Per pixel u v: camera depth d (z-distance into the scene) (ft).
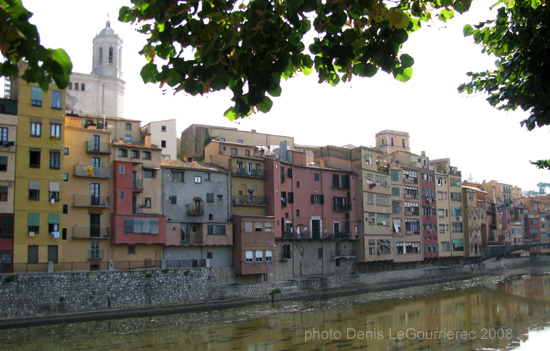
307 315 167.63
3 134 156.87
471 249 354.74
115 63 327.47
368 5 19.60
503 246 374.22
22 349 114.21
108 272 160.66
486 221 385.70
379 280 263.29
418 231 310.45
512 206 481.87
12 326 138.62
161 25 20.48
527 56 31.24
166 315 165.99
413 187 312.91
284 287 213.46
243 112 21.02
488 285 280.10
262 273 210.38
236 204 219.00
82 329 138.41
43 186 161.48
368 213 271.49
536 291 245.65
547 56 30.40
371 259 268.21
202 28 20.15
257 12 19.06
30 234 156.66
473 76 35.81
